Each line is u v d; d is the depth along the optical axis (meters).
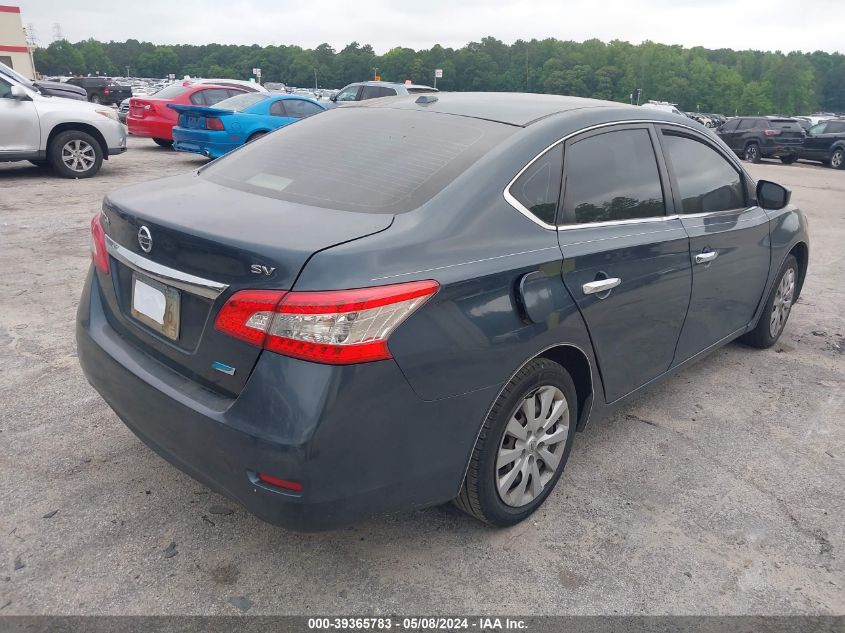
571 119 3.07
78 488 3.01
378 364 2.17
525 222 2.70
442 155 2.79
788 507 3.19
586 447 3.63
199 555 2.66
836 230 10.46
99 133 11.04
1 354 4.29
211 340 2.29
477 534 2.87
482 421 2.53
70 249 6.75
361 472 2.22
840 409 4.24
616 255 3.03
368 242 2.26
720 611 2.53
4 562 2.56
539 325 2.64
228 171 3.11
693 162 3.80
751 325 4.71
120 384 2.60
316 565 2.64
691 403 4.22
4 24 45.56
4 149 10.21
